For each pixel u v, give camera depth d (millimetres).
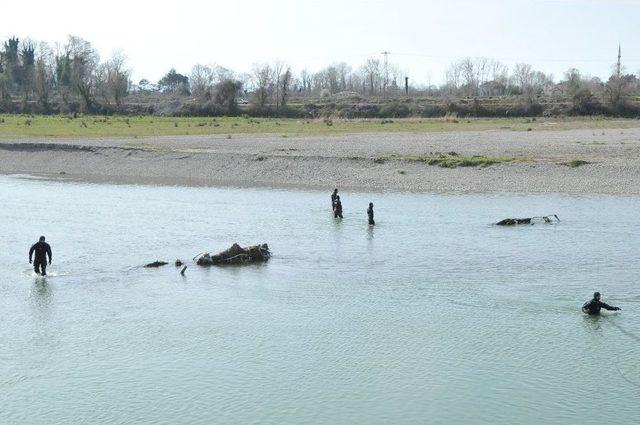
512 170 77938
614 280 37688
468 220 55781
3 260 43250
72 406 24406
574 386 25594
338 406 24266
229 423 23219
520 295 35344
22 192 74250
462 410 23953
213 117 180750
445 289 36594
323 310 33656
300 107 198125
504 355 28203
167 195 72250
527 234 49875
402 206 63438
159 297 35844
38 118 165125
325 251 45500
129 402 24656
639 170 75000
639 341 29375
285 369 27172
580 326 31094
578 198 65750
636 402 24406
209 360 28016
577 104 180125
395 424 23062
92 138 115562
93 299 35500
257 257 43188
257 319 32500
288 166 86500
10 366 27500
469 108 185125
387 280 38438
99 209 62781
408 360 27875
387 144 103125
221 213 60750
